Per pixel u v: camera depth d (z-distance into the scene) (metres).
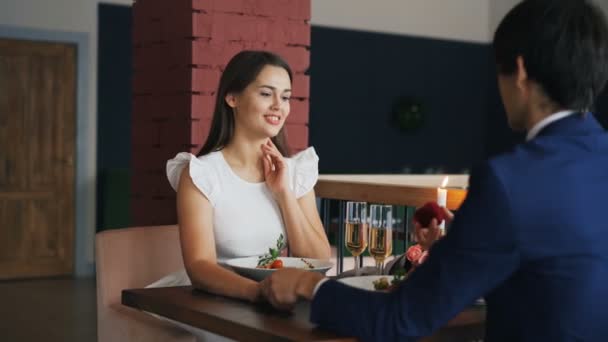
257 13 3.71
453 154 10.11
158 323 2.31
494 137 10.26
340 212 3.22
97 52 7.73
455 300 1.45
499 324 1.51
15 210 7.49
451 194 2.77
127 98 7.90
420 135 9.84
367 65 9.40
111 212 7.63
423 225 1.94
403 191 2.92
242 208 2.54
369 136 9.46
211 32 3.61
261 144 2.61
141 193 3.97
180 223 2.43
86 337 5.37
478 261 1.43
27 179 7.52
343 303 1.57
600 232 1.45
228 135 2.61
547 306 1.44
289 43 3.79
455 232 1.45
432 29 9.84
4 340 5.24
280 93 2.57
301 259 2.34
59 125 7.61
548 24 1.49
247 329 1.70
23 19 7.39
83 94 7.66
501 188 1.42
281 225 2.60
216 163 2.54
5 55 7.34
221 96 2.61
